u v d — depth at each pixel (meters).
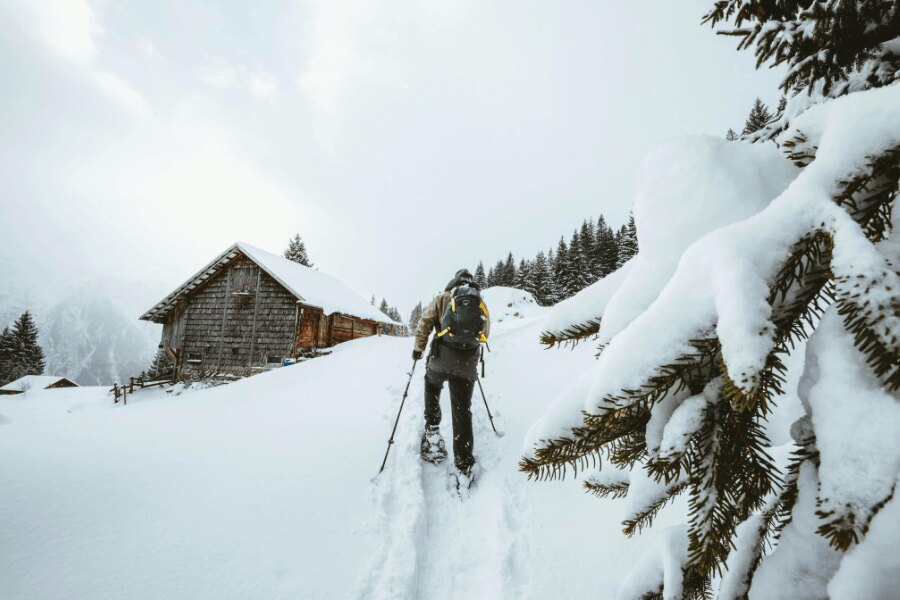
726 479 0.69
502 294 26.78
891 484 0.49
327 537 2.12
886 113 0.60
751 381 0.50
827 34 1.13
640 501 0.98
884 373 0.51
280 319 14.08
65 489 2.21
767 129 1.32
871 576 0.49
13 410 16.48
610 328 0.85
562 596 1.88
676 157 0.86
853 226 0.54
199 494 2.36
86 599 1.56
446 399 4.66
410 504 2.51
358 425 3.74
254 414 4.04
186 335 15.34
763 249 0.61
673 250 0.80
